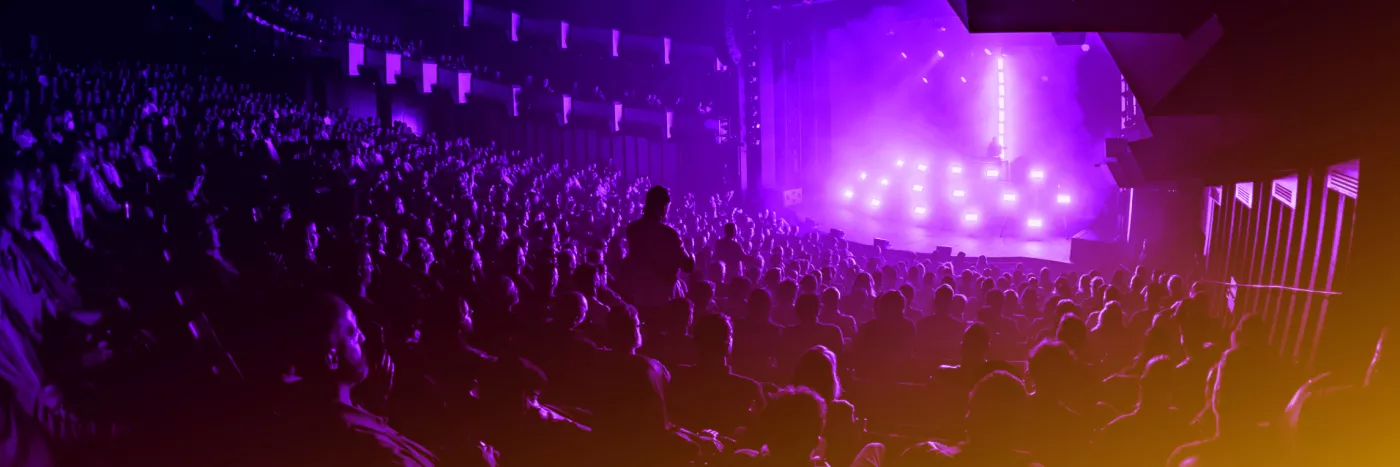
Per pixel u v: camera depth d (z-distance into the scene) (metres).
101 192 11.07
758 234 22.19
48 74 20.61
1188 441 4.41
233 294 7.00
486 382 4.35
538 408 4.47
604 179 33.22
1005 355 8.63
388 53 32.47
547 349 5.14
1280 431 2.85
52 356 5.66
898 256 32.03
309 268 8.19
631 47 38.47
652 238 7.56
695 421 5.18
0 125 12.98
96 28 26.92
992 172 38.78
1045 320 9.63
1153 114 7.16
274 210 10.83
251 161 16.23
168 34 28.64
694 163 39.25
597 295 7.32
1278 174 9.97
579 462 4.32
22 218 7.11
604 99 37.59
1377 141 6.08
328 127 25.27
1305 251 8.17
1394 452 2.49
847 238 36.81
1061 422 3.94
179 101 22.66
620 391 4.27
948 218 39.84
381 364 4.12
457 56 38.47
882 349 7.19
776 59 39.19
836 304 8.42
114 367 4.77
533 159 33.78
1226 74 5.71
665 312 6.61
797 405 3.31
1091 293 11.62
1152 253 22.56
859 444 4.75
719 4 37.84
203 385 4.06
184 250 8.02
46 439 4.16
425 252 8.67
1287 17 4.65
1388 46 4.91
